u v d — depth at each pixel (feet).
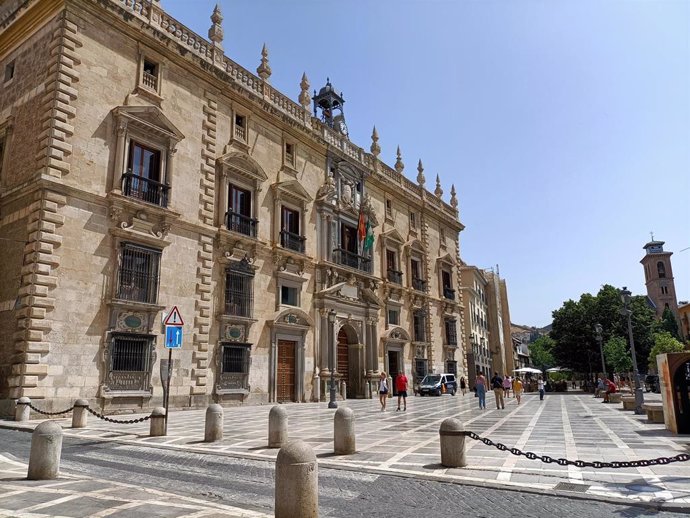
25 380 54.29
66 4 65.05
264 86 96.89
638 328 180.96
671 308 346.13
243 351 82.48
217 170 83.82
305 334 96.73
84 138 64.39
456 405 87.61
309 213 104.32
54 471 26.20
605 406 85.51
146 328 67.41
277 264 92.48
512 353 258.37
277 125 99.35
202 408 73.51
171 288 72.02
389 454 33.83
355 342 112.98
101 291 63.21
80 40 65.98
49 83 63.26
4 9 77.92
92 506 20.33
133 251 67.62
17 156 65.10
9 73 71.67
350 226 117.70
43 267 57.77
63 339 58.39
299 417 62.69
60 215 60.39
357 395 110.32
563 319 191.31
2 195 63.67
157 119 73.31
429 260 149.28
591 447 36.45
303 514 17.51
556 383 191.72
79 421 49.16
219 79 85.35
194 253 76.64
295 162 102.78
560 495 23.09
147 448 37.52
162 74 76.48
